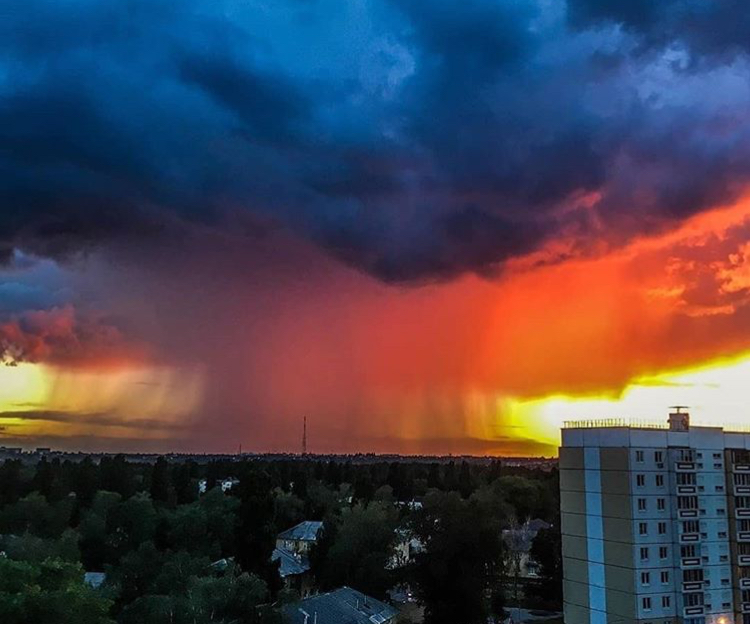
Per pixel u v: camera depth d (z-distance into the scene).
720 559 77.12
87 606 55.66
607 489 76.75
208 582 79.44
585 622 77.88
